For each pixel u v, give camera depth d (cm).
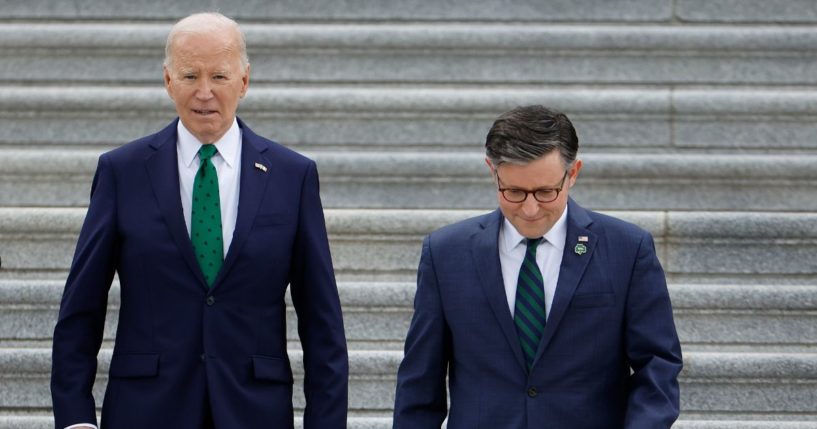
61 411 836
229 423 837
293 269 884
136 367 842
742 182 1314
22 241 1254
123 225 852
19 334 1185
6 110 1384
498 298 806
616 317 803
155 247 845
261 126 1380
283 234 864
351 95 1375
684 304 1177
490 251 813
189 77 834
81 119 1387
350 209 1302
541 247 817
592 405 796
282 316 875
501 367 802
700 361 1130
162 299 847
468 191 1324
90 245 852
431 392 827
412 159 1319
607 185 1319
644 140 1377
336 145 1380
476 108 1373
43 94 1382
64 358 845
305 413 872
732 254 1240
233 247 848
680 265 1241
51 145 1386
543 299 807
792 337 1180
